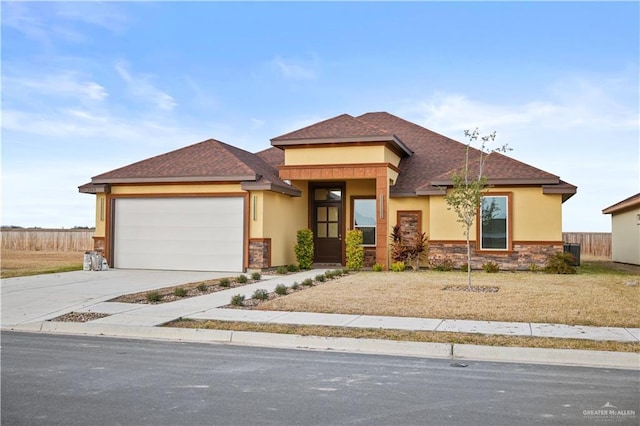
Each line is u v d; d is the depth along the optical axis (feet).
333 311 37.76
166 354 27.68
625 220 92.94
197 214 69.15
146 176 69.77
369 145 71.20
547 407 18.98
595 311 36.86
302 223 80.28
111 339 32.09
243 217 67.31
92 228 156.25
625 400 19.84
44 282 55.72
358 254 71.61
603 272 67.87
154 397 19.95
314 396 20.18
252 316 36.22
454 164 79.05
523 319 34.47
